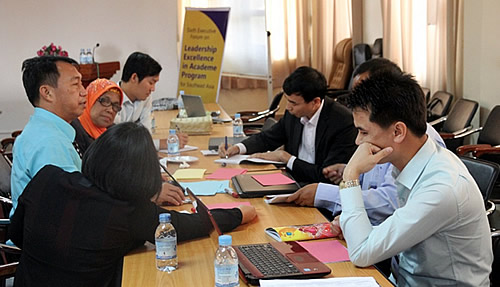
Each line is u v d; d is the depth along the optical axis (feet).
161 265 6.31
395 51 23.62
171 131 12.51
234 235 7.39
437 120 18.26
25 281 6.77
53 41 23.75
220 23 22.21
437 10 21.22
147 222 6.62
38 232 6.63
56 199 6.64
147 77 14.46
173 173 10.69
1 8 23.07
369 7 27.45
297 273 5.85
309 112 11.16
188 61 22.70
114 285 6.54
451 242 5.89
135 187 6.41
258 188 9.16
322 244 6.92
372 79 6.07
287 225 7.75
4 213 10.64
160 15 24.49
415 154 6.06
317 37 30.32
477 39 18.06
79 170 8.69
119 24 24.23
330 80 29.32
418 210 5.77
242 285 5.81
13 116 23.72
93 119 11.45
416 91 5.93
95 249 6.40
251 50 25.73
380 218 8.05
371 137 6.13
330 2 30.01
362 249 6.05
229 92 30.50
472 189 5.89
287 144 12.47
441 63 21.22
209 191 9.46
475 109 16.99
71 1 23.67
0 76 23.43
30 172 8.38
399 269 6.45
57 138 8.46
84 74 20.61
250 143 12.41
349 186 6.30
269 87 26.13
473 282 5.96
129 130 6.55
